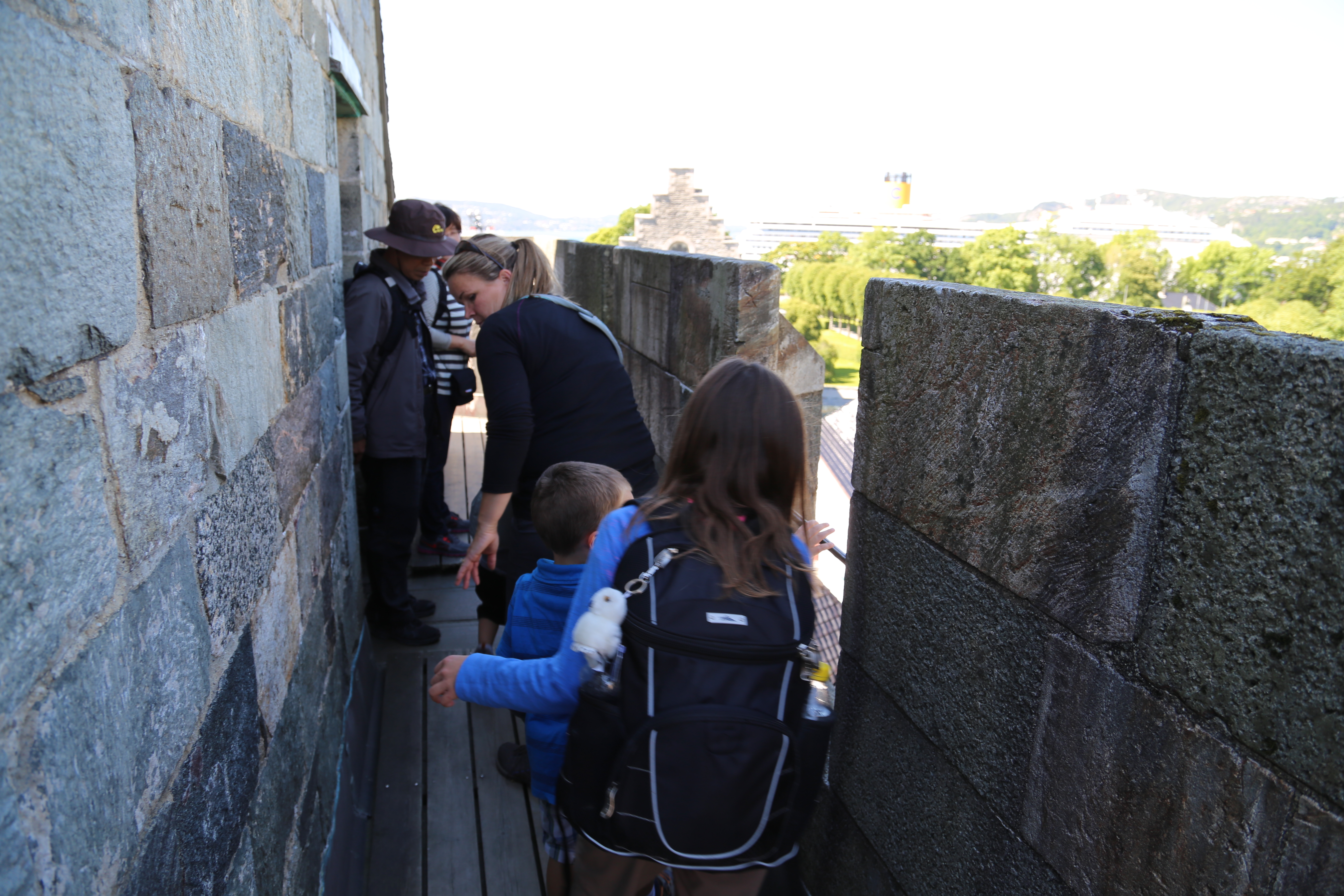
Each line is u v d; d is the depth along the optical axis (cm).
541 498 197
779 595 133
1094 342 113
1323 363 83
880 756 175
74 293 80
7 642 65
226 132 144
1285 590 87
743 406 140
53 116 77
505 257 269
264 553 162
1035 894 130
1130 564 109
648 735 124
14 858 65
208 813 119
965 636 146
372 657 342
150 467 101
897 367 164
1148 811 107
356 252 462
